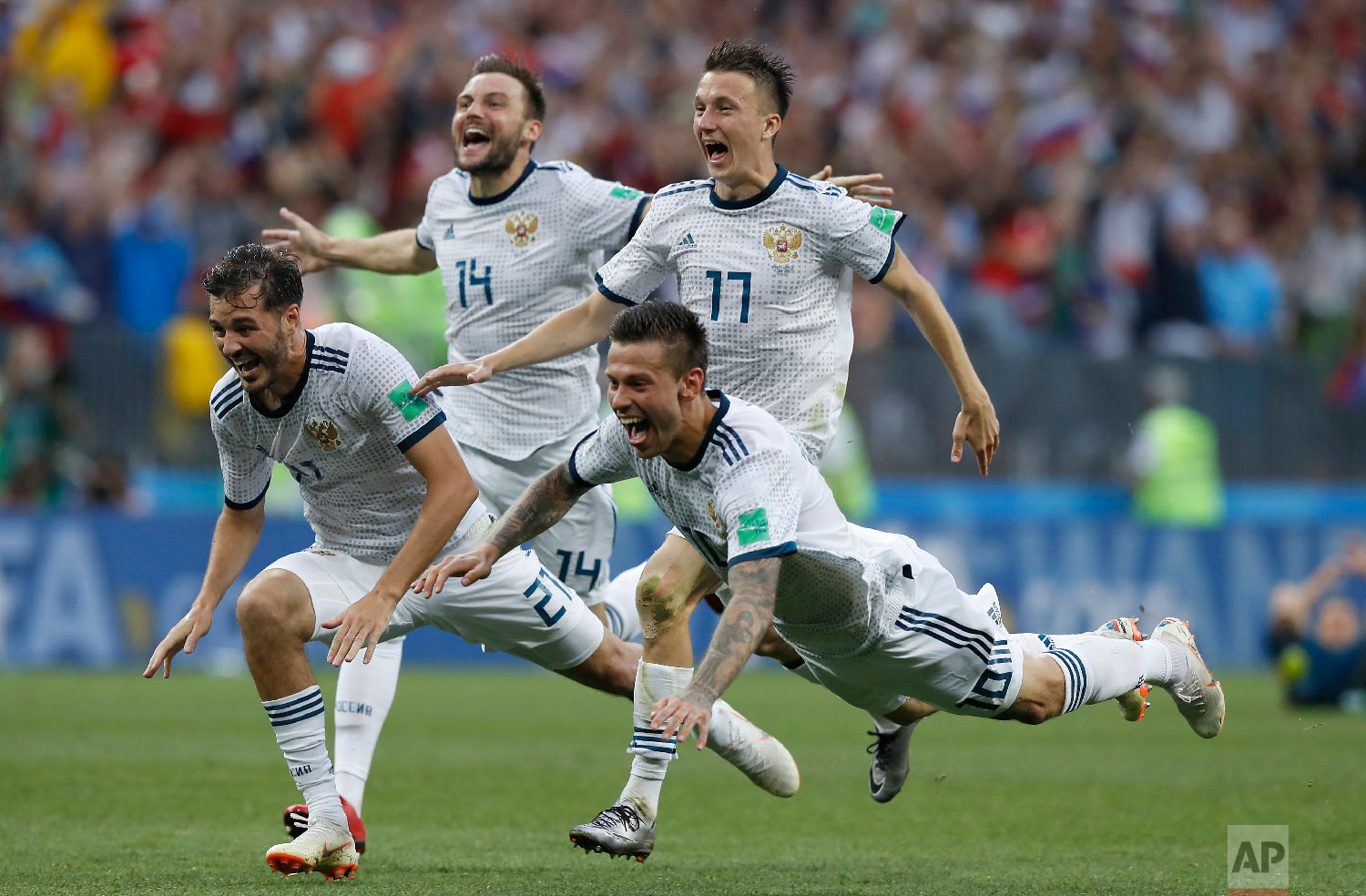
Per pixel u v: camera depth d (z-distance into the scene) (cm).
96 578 4544
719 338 1975
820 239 1956
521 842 2088
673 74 6681
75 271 5325
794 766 2136
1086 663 1864
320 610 1855
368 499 1898
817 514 1630
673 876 1814
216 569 1895
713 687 1449
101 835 2066
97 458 4681
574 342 2000
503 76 2372
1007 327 5862
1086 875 1831
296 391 1791
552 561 2416
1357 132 7575
